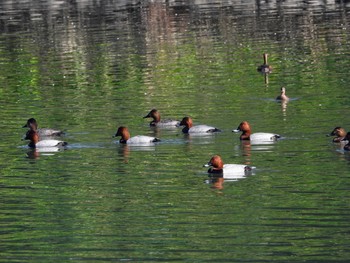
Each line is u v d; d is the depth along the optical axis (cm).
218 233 3209
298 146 4322
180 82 6109
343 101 5250
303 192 3622
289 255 2977
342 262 2902
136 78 6316
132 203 3591
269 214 3378
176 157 4250
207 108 5288
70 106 5512
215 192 3684
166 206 3531
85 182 3906
